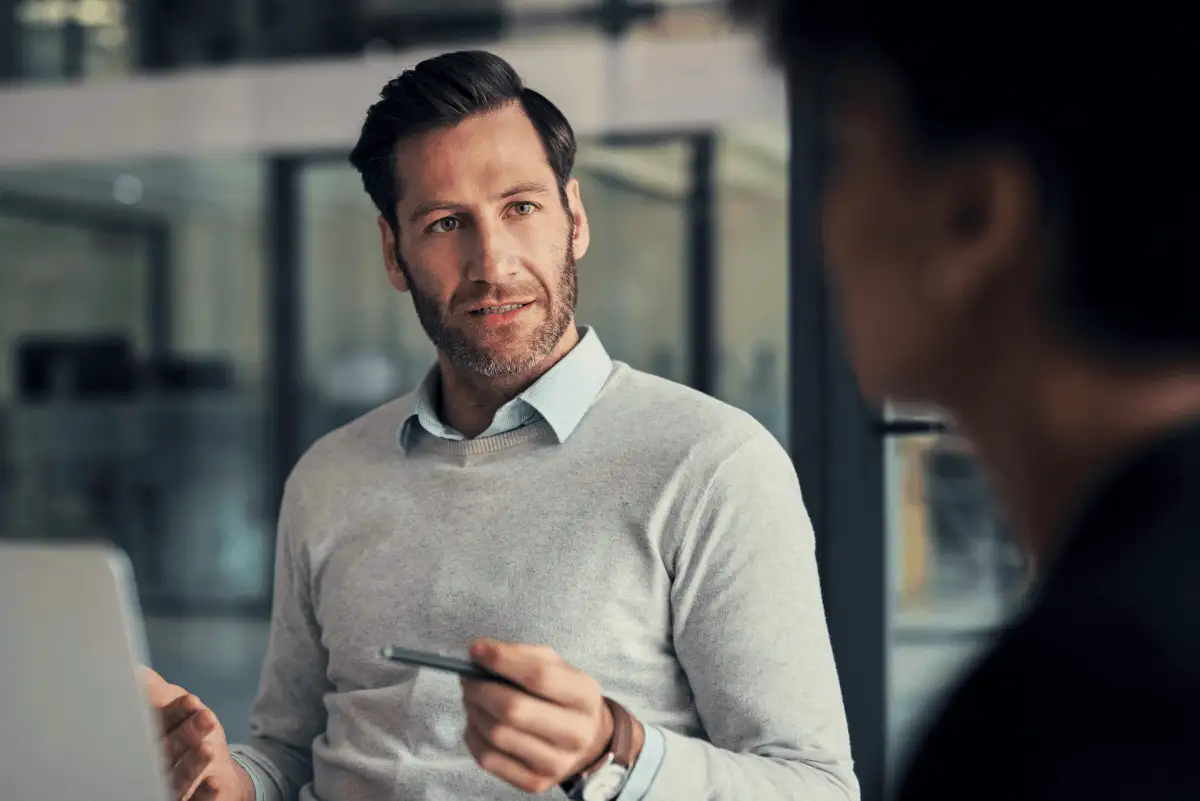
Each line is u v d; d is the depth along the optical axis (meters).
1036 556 0.38
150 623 5.57
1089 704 0.33
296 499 1.63
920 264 0.37
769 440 1.44
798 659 1.32
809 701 1.31
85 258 5.80
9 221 5.88
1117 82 0.33
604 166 4.32
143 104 5.54
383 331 5.38
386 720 1.46
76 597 0.88
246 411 5.64
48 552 0.88
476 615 1.43
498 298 1.48
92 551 0.88
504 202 1.50
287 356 5.48
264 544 5.65
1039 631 0.35
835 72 0.37
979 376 0.37
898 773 0.38
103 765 0.92
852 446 2.04
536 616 1.41
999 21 0.34
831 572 2.06
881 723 2.00
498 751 0.98
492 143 1.50
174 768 1.39
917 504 2.13
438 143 1.51
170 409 5.73
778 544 1.37
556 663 0.98
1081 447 0.36
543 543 1.43
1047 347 0.35
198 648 5.17
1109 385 0.35
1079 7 0.33
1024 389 0.36
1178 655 0.32
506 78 1.54
